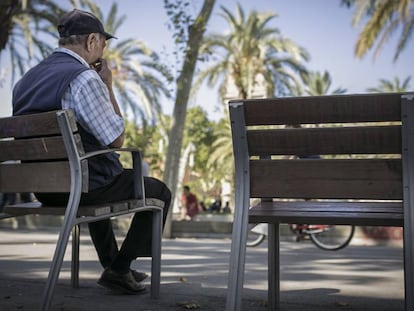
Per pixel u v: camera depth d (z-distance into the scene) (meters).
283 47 27.81
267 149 2.24
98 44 3.08
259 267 5.18
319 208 2.44
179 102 12.18
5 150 2.79
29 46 17.97
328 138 2.16
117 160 2.98
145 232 3.25
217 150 35.88
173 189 11.95
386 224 2.11
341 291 3.74
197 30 12.05
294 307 3.11
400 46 18.98
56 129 2.57
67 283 3.84
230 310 2.16
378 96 2.06
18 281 3.98
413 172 2.04
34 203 3.19
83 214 2.61
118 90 26.78
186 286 3.81
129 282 3.33
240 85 28.31
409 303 1.99
